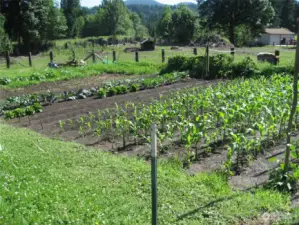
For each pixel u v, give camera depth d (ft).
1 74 85.71
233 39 216.13
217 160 31.30
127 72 85.10
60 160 30.17
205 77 73.10
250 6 206.80
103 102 55.93
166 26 267.39
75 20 315.58
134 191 24.45
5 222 19.69
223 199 23.11
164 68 82.07
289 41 257.96
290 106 37.52
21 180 25.44
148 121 37.17
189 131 30.76
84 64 102.99
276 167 29.12
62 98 59.67
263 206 22.12
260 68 69.92
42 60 133.49
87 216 20.70
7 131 40.22
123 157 32.01
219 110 40.29
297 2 347.97
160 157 32.32
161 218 20.79
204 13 220.23
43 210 21.38
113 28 320.09
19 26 190.49
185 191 24.16
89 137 39.11
